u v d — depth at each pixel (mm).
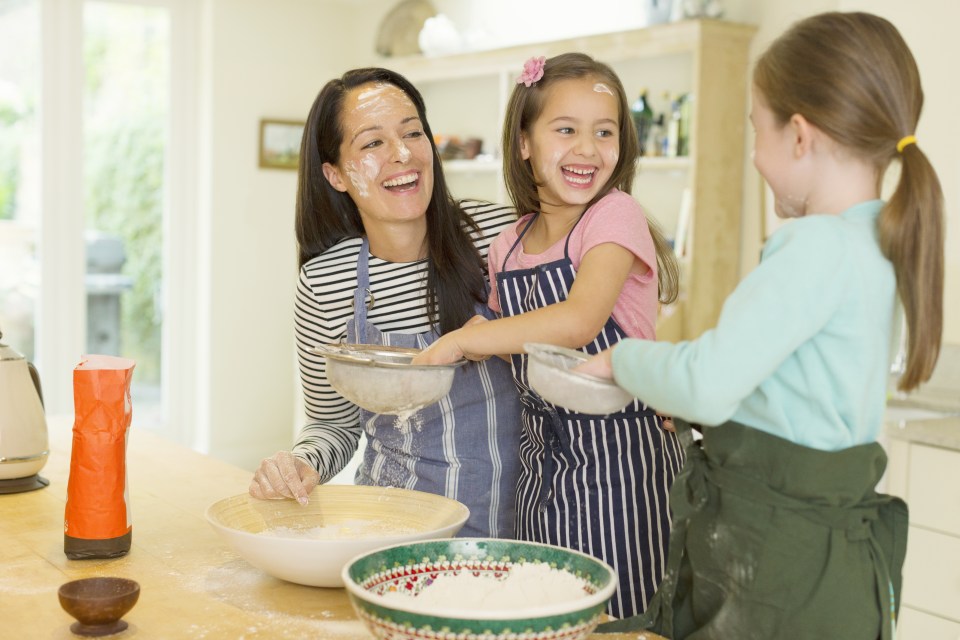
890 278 1184
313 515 1636
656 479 1658
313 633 1273
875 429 1249
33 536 1681
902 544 1270
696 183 3959
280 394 6004
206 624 1298
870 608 1211
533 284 1667
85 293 5516
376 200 1826
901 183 1167
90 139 5461
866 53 1177
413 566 1313
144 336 5730
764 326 1121
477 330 1451
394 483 1886
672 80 4352
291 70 5883
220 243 5719
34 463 1980
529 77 1668
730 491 1248
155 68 5617
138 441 2436
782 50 1239
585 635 1120
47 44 5297
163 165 5695
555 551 1312
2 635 1258
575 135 1617
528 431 1776
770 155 1253
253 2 5711
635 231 1567
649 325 1658
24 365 1996
